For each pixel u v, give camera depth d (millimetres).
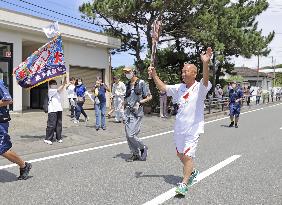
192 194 5453
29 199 5258
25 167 6355
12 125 12930
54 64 9781
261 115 20719
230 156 8375
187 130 5402
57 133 10195
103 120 12875
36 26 17391
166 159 8094
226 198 5266
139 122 7891
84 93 14500
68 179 6359
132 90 7887
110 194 5469
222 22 23734
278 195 5418
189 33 22203
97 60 22281
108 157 8375
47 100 10031
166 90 5684
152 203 5047
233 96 14773
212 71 30984
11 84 16922
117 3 19766
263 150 9203
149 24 21234
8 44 16938
